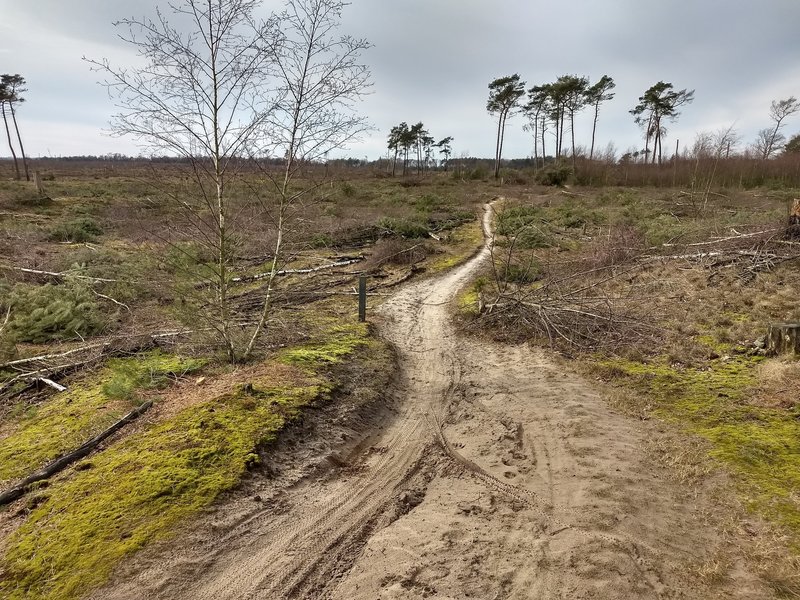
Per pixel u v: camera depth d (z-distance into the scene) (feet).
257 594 10.88
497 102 180.55
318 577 11.47
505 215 68.80
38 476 14.24
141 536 11.80
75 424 17.44
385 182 152.05
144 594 10.50
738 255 36.99
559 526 12.93
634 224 58.08
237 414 17.04
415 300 39.37
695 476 14.52
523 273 40.29
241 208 22.31
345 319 32.48
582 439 17.11
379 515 13.83
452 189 130.21
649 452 16.02
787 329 21.61
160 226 29.84
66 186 107.14
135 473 14.01
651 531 12.48
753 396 18.80
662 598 10.46
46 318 28.17
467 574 11.32
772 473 14.30
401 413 20.72
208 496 13.24
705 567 11.12
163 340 26.61
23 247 45.39
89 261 41.34
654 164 150.82
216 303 23.32
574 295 32.37
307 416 17.94
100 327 29.14
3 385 21.66
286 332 27.96
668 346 24.61
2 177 145.48
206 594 10.76
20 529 12.25
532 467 15.98
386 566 11.69
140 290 34.40
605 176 142.00
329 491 14.89
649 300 31.35
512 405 20.65
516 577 11.17
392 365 24.58
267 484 14.39
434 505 14.24
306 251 55.83
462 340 30.17
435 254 57.11
